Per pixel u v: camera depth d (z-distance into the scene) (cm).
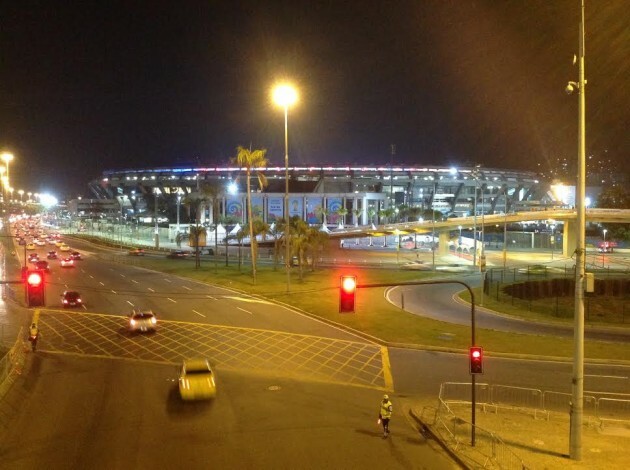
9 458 1902
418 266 8144
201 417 2305
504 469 1747
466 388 2764
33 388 2706
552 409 2486
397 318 4406
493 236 14500
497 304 5362
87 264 8800
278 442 2039
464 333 3900
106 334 3919
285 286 6169
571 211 10456
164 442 2031
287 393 2662
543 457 1872
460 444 1995
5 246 11781
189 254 10325
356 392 2698
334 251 11506
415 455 1939
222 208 19950
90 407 2427
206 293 5794
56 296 5525
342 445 2022
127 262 9138
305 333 3941
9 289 5938
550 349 3466
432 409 2414
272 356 3356
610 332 4197
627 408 2519
